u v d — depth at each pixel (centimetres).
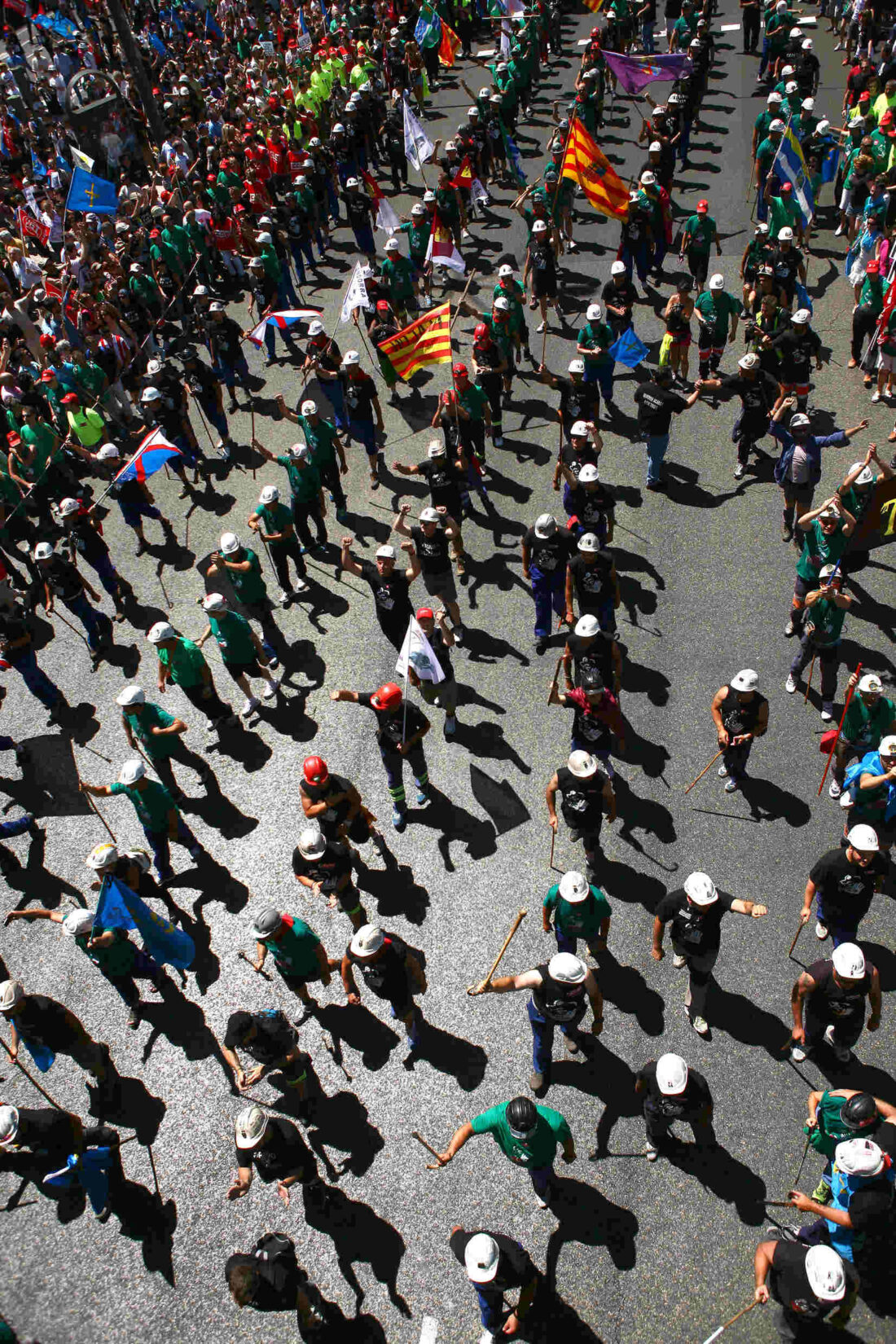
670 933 794
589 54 2300
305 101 2648
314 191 2067
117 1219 756
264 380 1784
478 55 3039
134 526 1405
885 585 1176
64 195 2330
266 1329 690
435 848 977
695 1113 677
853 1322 641
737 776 974
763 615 1165
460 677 1149
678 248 1902
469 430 1305
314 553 1365
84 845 1058
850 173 1784
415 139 2088
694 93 2219
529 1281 607
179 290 1961
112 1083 827
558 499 1388
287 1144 685
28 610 1360
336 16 3152
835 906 780
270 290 1789
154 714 995
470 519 1381
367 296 1579
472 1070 805
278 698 1168
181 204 2066
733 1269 674
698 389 1262
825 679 1008
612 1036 812
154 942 839
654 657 1133
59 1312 711
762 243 1619
